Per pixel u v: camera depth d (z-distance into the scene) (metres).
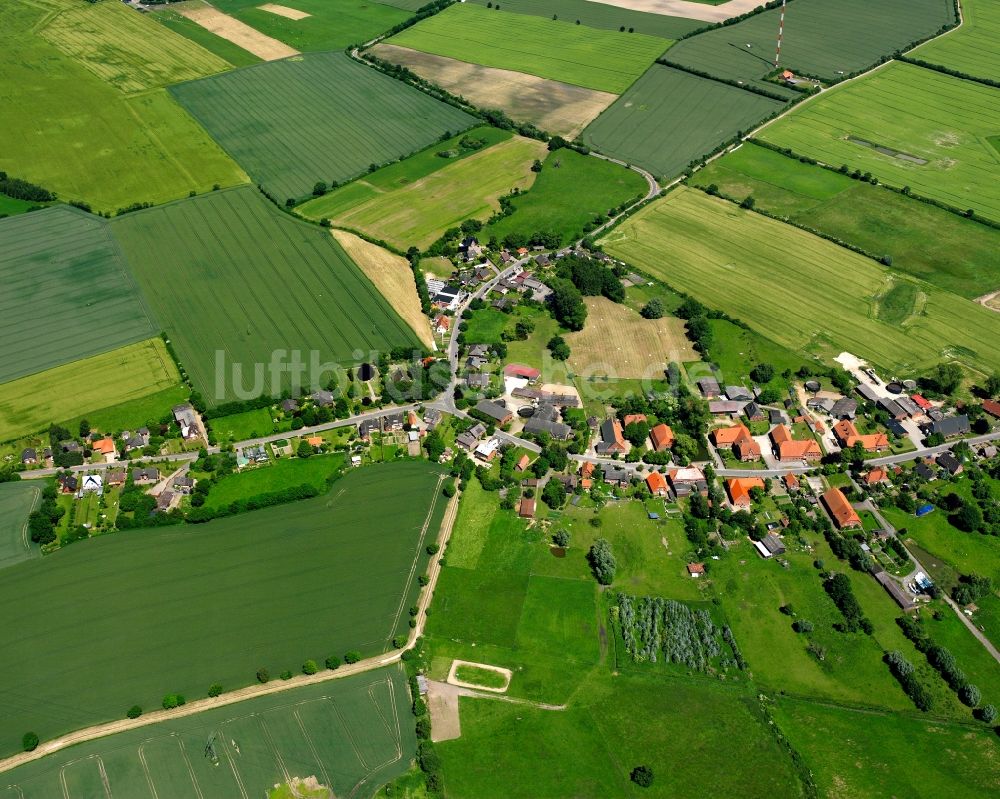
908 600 162.00
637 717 144.88
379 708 146.88
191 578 168.75
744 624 159.75
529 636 158.12
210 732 143.38
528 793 134.38
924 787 134.25
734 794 133.75
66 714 146.38
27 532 178.00
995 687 148.62
